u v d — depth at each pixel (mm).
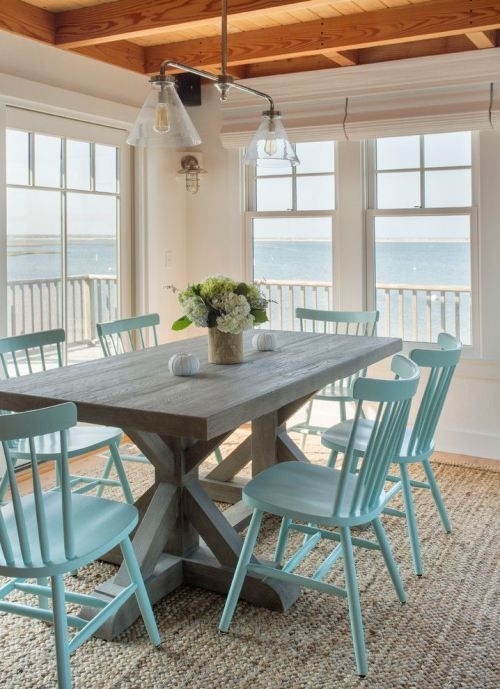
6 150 3680
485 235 4051
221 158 4871
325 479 2396
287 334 3594
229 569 2473
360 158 4398
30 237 3883
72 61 4016
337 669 2037
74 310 4230
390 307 4496
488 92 3938
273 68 4535
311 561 2768
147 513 2504
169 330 4969
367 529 3064
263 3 3146
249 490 2268
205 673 2025
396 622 2295
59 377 2502
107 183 4434
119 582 2338
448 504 3377
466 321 4270
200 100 4781
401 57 4121
